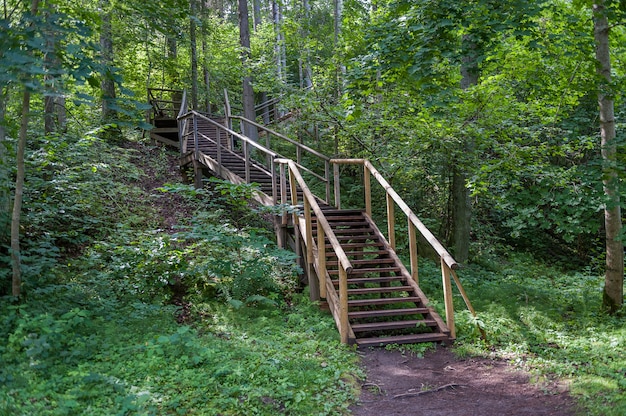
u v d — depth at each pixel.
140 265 6.95
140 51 17.47
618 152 7.11
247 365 4.70
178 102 16.48
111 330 5.26
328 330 6.17
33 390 3.68
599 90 6.80
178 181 12.05
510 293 8.24
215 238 6.84
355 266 7.98
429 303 6.66
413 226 7.23
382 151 10.58
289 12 15.78
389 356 5.66
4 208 6.01
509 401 4.34
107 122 12.36
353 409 4.18
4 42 4.62
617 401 4.03
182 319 6.34
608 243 7.18
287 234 8.38
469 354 5.70
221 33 20.28
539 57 8.32
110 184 9.98
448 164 10.57
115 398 3.75
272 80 12.46
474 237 13.85
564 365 5.12
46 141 8.40
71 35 5.30
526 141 8.97
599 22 6.91
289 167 7.94
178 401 3.83
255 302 7.07
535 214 7.73
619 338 5.90
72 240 7.51
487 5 6.70
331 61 11.19
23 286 5.49
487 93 8.64
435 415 4.08
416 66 6.96
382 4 10.65
